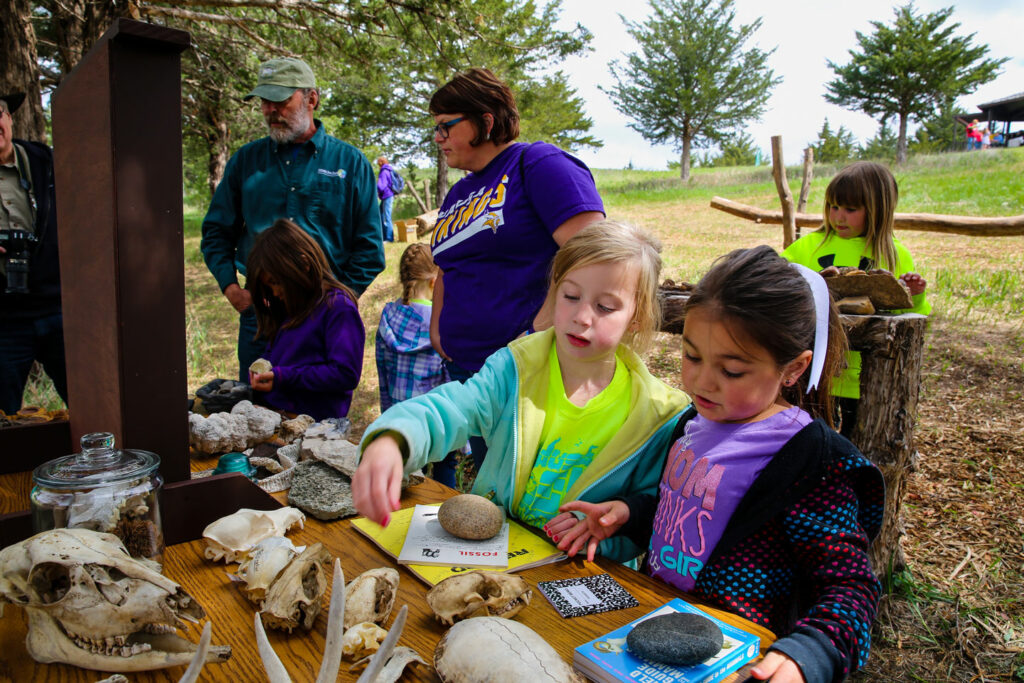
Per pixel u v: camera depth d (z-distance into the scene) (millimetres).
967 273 7992
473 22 7188
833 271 2516
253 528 1299
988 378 5152
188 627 1042
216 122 14000
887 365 2479
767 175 22922
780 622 1175
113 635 919
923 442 4238
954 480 3771
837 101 42406
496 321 2180
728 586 1187
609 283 1354
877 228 2969
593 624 1085
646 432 1442
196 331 8016
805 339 1146
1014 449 4055
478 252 2197
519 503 1492
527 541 1367
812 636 984
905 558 2982
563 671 862
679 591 1209
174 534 1359
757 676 931
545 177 2068
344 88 14828
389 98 15969
